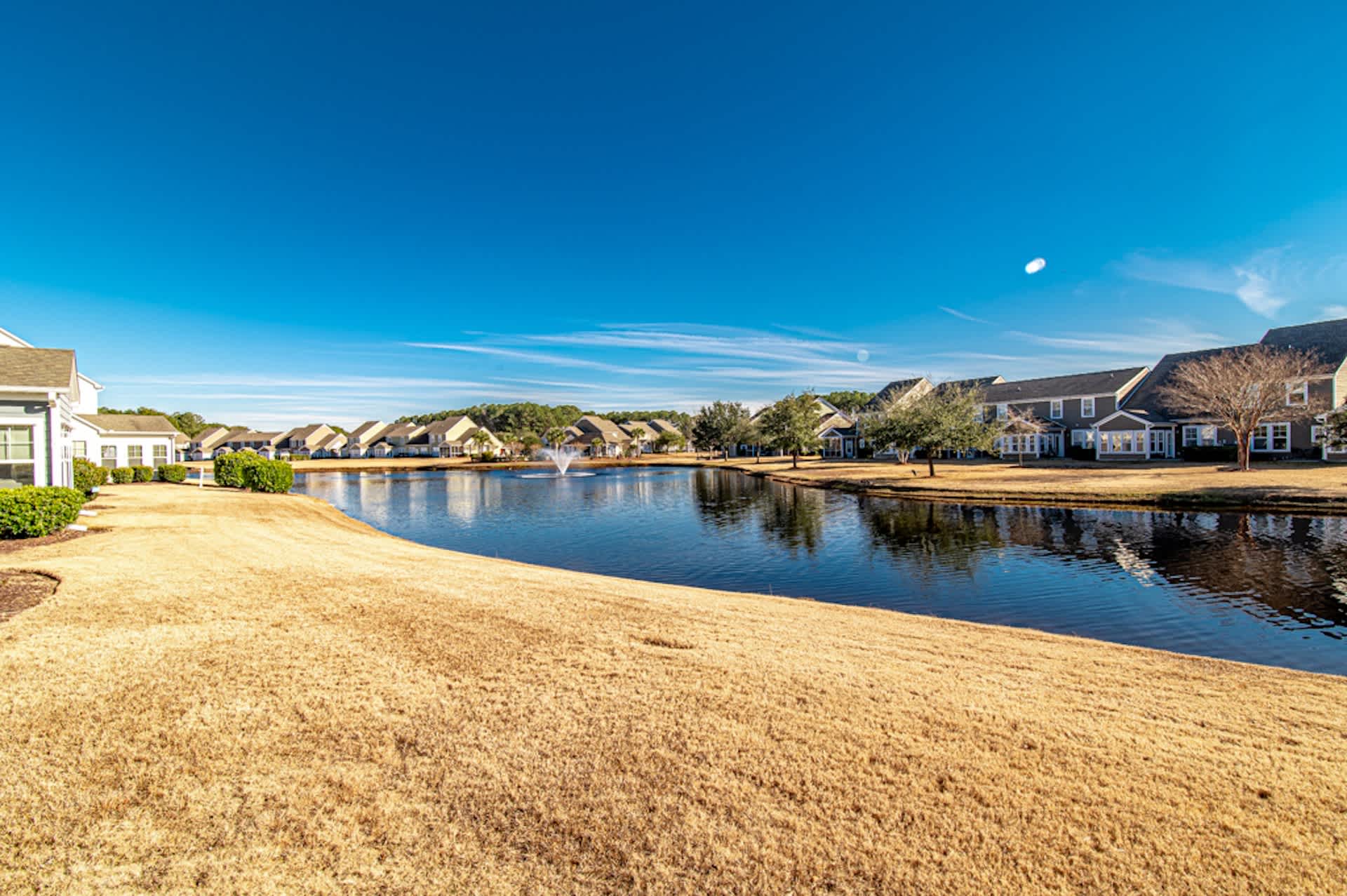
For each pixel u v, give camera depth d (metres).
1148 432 41.59
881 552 17.33
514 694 5.55
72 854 3.43
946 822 3.83
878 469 44.47
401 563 11.95
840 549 17.94
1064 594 12.50
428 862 3.46
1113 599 11.99
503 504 32.72
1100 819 3.86
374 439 114.31
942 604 12.09
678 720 5.09
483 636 7.16
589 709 5.26
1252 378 30.66
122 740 4.55
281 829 3.68
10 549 11.56
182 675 5.70
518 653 6.60
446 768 4.34
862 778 4.28
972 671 6.47
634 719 5.10
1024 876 3.38
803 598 12.80
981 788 4.17
